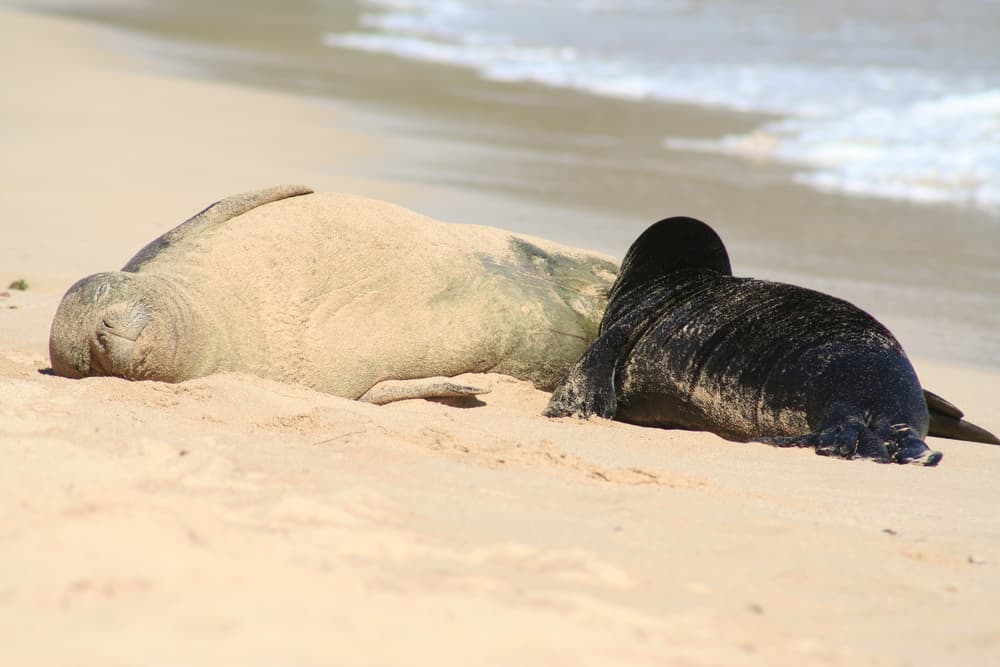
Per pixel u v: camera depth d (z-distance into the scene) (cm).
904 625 1595
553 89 10206
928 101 9075
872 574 1792
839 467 2502
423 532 1705
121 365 2761
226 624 1198
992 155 7725
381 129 8119
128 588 1292
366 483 1977
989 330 4372
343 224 3139
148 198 5491
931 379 3747
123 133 7150
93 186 5653
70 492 1664
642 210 6100
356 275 3083
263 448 2184
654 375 3023
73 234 4731
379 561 1520
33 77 8725
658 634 1369
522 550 1652
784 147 8050
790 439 2700
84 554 1379
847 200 6700
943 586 1770
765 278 4944
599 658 1249
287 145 7306
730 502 2122
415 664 1164
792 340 2836
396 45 12638
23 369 2920
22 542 1405
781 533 1952
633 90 10125
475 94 9850
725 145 8106
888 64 10681
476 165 7106
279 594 1302
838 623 1577
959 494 2355
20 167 5925
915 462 2561
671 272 3238
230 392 2641
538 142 7988
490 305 3155
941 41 11831
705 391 2923
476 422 2734
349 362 3011
